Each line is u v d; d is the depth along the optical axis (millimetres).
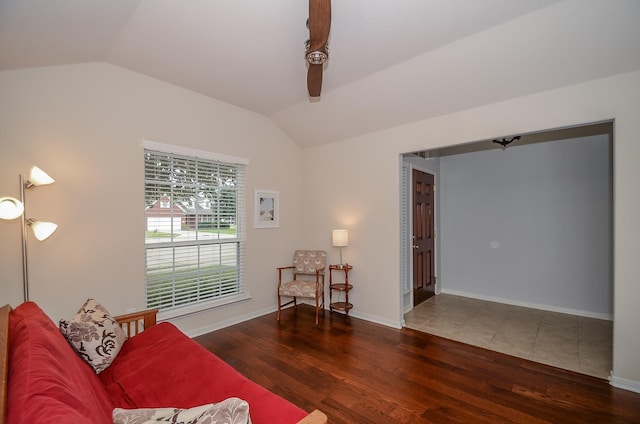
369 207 3711
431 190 4727
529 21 1989
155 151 2961
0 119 2117
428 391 2168
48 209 2316
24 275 2129
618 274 2164
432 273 4742
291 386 2234
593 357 2658
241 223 3738
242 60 2547
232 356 2715
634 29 1856
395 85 2873
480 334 3207
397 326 3426
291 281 3986
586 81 2256
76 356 1490
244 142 3723
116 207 2670
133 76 2771
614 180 2176
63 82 2389
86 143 2504
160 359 1745
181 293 3184
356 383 2271
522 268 4203
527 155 4156
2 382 876
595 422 1831
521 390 2172
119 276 2682
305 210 4449
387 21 1997
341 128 3762
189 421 909
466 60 2398
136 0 1740
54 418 745
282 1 1792
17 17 1560
